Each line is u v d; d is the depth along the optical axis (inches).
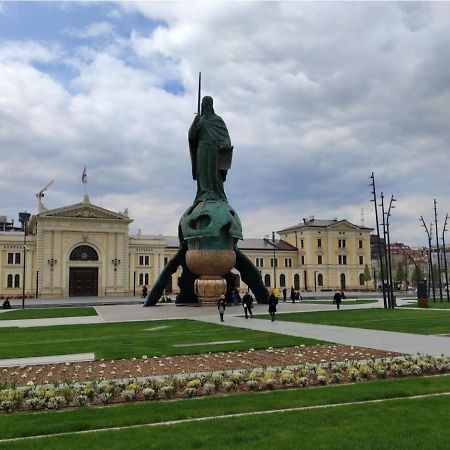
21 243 3708.2
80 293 3727.9
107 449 314.7
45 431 358.0
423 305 1777.8
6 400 426.0
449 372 553.3
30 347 814.5
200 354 716.7
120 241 3841.0
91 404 437.1
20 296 3641.7
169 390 458.9
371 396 439.2
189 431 347.9
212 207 1717.5
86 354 731.4
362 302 2182.6
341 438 327.3
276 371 544.4
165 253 4256.9
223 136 1790.1
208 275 1745.8
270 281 4520.2
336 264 4569.4
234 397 446.0
